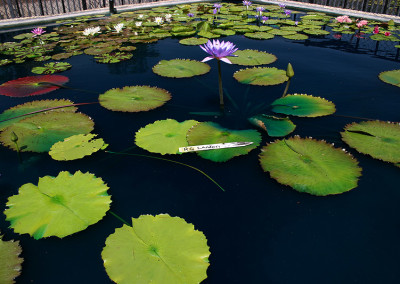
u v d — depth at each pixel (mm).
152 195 1803
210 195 1803
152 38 5234
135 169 2021
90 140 2217
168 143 2105
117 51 4551
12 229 1588
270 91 3096
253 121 2338
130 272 1256
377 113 2654
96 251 1463
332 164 1906
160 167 2041
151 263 1291
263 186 1873
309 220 1640
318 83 3312
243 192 1826
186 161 2102
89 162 2094
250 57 3971
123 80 3449
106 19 6910
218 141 2109
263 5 8867
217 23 6496
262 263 1405
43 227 1478
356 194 1811
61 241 1519
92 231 1563
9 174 1969
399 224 1616
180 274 1246
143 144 2100
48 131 2320
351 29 6020
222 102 2744
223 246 1489
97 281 1324
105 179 1929
